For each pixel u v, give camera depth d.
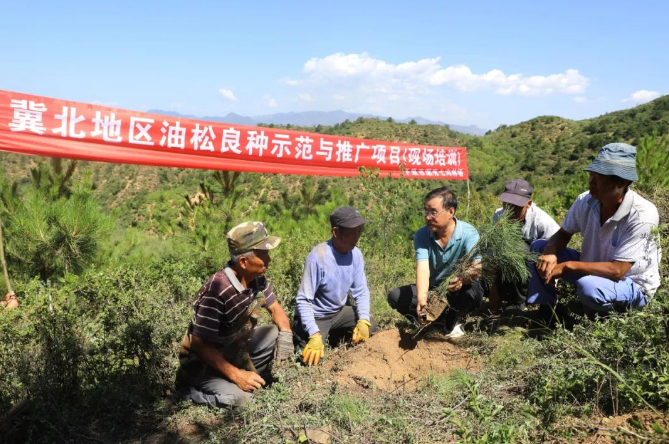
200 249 7.18
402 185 6.38
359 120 109.31
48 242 6.57
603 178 3.11
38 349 3.12
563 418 2.34
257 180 10.23
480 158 93.81
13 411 2.73
